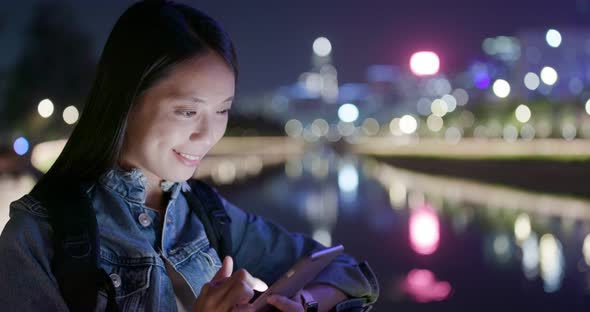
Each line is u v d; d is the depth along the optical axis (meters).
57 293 1.37
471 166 45.38
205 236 1.64
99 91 1.50
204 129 1.48
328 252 1.45
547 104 73.56
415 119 119.38
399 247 14.27
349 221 19.45
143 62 1.44
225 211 1.73
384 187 34.47
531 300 9.22
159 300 1.47
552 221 18.53
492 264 12.03
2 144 38.81
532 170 36.62
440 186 34.72
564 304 8.99
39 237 1.40
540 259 12.48
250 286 1.31
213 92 1.47
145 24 1.47
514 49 136.62
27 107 48.53
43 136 50.09
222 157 59.75
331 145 133.38
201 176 32.12
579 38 121.00
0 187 21.95
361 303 1.66
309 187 34.25
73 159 1.51
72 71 49.50
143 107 1.47
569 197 25.89
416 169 51.00
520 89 120.38
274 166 57.34
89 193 1.50
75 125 1.54
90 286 1.38
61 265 1.38
